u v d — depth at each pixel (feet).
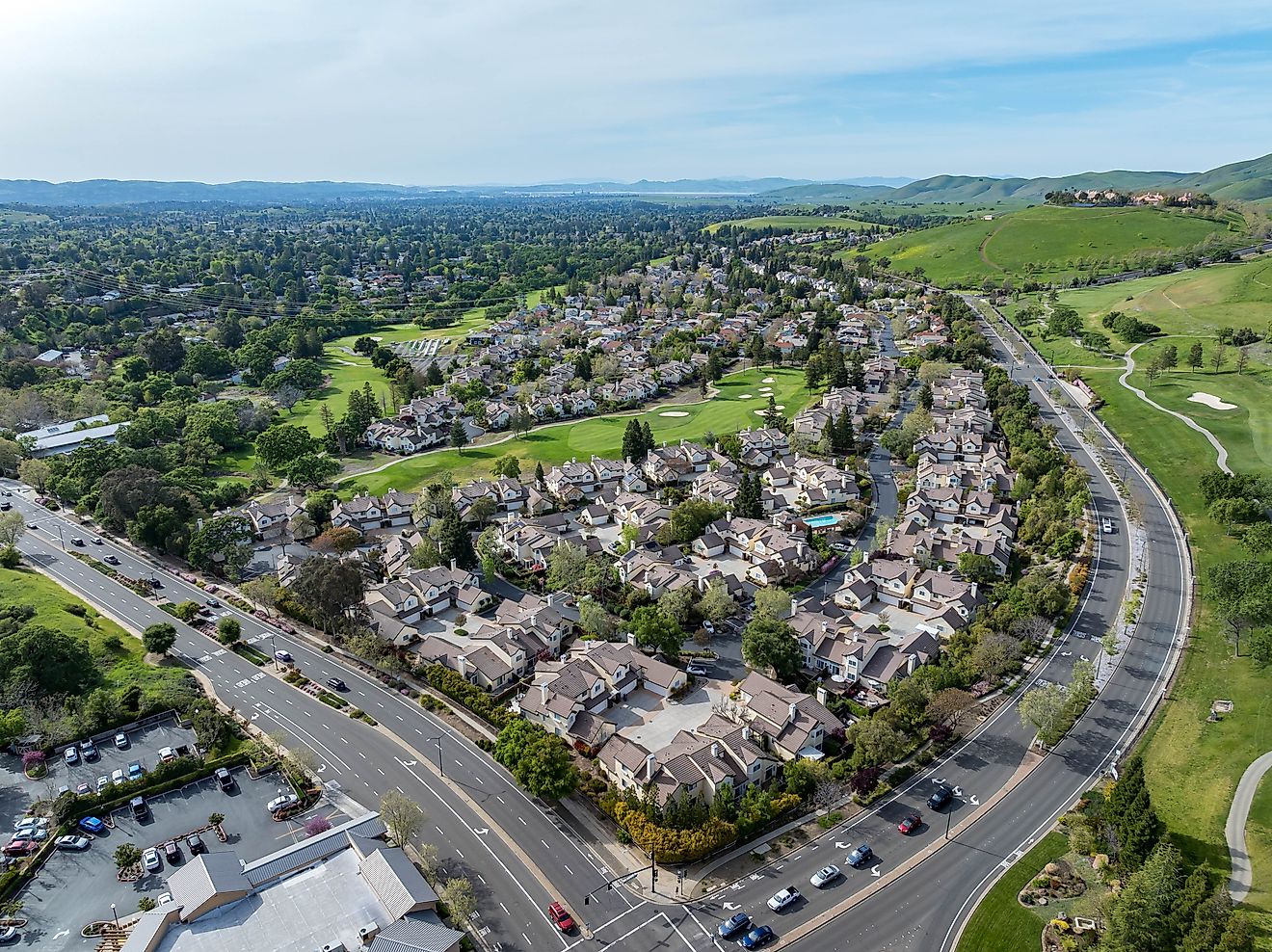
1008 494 576.20
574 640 415.64
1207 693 353.92
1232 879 254.47
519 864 274.98
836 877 264.52
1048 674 374.84
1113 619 418.72
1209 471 583.58
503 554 524.52
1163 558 481.46
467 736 345.31
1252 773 299.99
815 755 319.27
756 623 378.53
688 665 388.57
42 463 640.99
